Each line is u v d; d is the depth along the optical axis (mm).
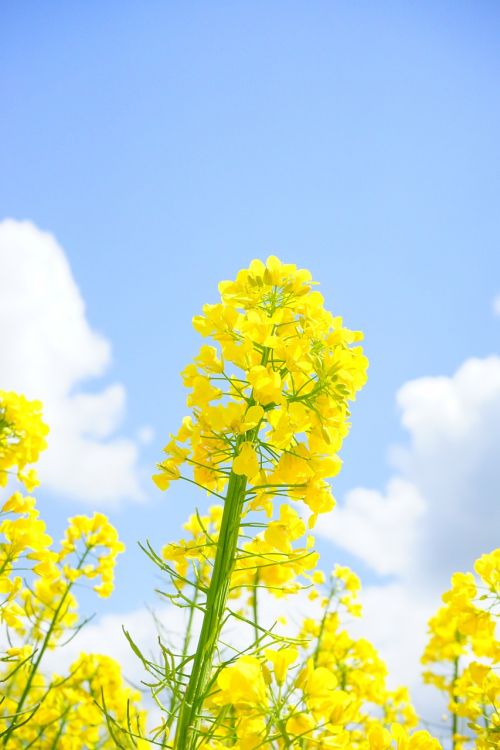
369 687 744
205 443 422
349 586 830
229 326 421
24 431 626
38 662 565
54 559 583
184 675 391
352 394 418
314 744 366
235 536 406
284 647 398
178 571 428
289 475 411
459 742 698
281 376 421
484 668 547
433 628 868
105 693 698
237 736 380
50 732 653
